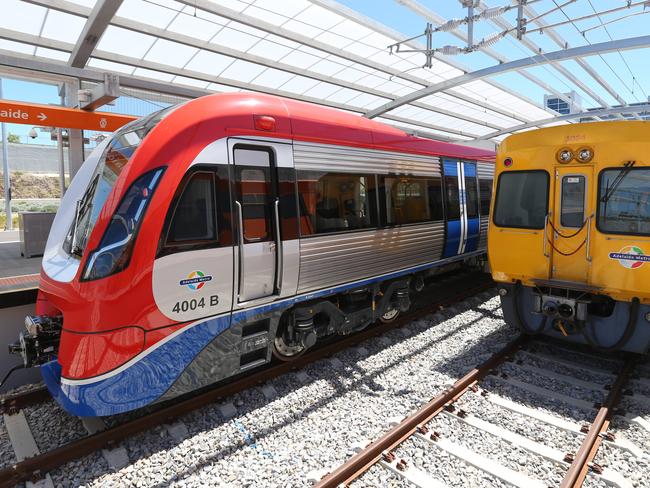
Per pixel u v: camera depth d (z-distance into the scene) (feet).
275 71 46.09
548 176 18.33
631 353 19.35
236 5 34.04
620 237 16.39
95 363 11.31
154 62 40.29
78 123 25.46
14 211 90.68
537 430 13.56
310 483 11.07
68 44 34.27
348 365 18.28
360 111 63.77
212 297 13.29
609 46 46.14
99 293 11.37
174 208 12.32
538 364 18.49
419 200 22.58
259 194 14.48
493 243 19.95
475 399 15.37
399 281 22.29
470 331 22.57
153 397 12.41
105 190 13.73
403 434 12.92
